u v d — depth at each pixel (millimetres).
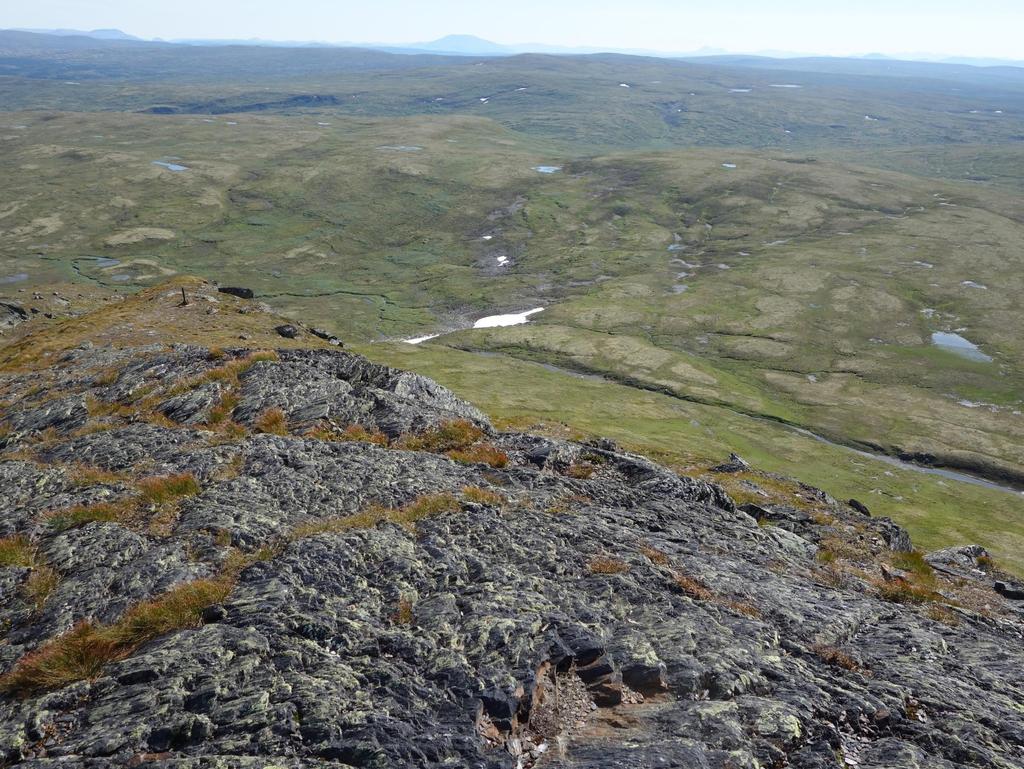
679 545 25391
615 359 179625
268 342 74875
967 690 17594
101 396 37219
